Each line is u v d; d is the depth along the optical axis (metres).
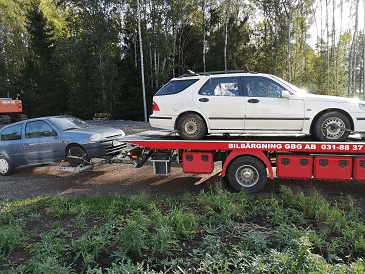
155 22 29.81
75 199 5.82
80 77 30.08
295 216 4.61
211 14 35.34
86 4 28.47
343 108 5.58
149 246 3.92
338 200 5.41
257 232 4.18
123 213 5.03
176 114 6.27
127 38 34.78
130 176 7.81
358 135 6.58
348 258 3.47
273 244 3.85
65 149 7.96
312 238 3.83
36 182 7.71
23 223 4.79
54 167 9.47
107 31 29.41
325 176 5.82
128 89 32.25
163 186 6.76
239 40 36.59
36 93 34.50
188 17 35.09
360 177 5.65
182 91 6.30
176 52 35.16
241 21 36.72
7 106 28.06
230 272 3.28
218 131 6.12
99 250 3.79
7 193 6.82
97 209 5.24
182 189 6.47
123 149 8.09
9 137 8.62
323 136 5.72
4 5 38.91
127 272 3.16
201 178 7.30
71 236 4.28
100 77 29.45
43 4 38.75
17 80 34.16
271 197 5.53
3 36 39.06
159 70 31.34
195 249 3.81
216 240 4.00
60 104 34.28
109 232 4.39
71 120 8.98
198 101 6.10
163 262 3.44
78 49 29.11
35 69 33.31
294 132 5.85
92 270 3.28
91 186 7.02
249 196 5.78
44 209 5.54
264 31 38.41
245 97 5.95
